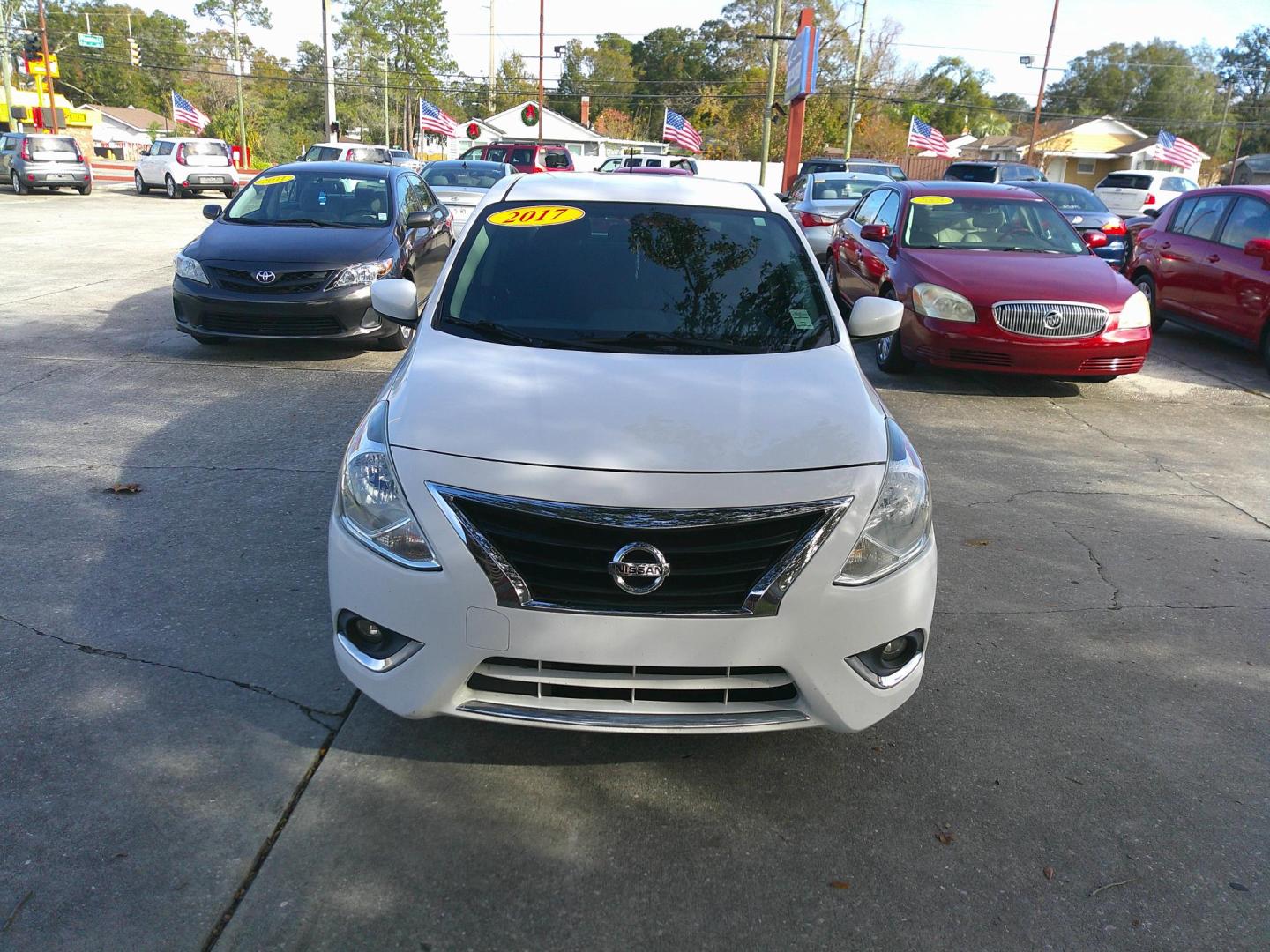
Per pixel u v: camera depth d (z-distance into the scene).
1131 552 4.82
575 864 2.58
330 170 9.30
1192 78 89.25
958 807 2.87
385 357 8.30
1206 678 3.64
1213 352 10.39
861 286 9.60
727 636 2.56
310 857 2.55
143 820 2.64
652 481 2.60
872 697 2.76
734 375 3.22
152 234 16.80
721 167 51.97
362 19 82.50
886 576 2.71
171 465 5.38
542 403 2.92
